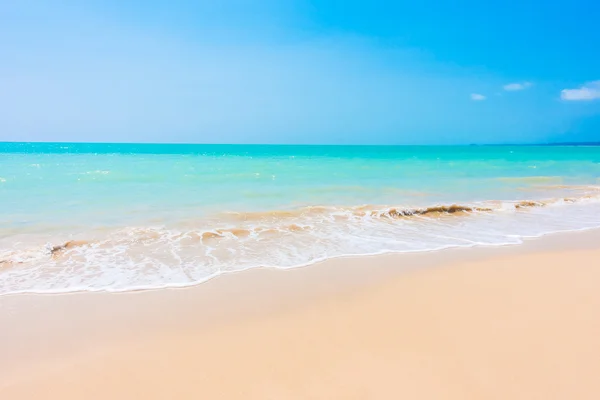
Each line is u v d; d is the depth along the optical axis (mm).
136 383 2938
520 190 15836
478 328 3758
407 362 3162
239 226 8773
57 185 15461
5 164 28094
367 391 2793
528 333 3637
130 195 13016
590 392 2754
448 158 44312
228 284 5141
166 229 8297
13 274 5508
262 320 4012
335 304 4430
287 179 19125
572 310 4184
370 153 62656
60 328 3867
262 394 2781
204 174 21109
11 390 2854
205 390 2838
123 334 3734
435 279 5289
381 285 5059
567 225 9445
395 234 8328
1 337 3672
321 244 7414
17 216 9344
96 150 75938
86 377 3021
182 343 3543
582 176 22688
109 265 5957
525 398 2697
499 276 5391
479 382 2883
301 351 3365
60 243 6922
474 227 9148
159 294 4789
